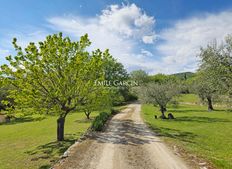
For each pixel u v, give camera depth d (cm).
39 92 2252
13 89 2461
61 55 2244
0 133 3809
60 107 2367
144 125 3444
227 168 1355
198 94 5938
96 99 2605
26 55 2145
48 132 3497
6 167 1673
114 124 3516
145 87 4903
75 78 2308
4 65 2097
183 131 3005
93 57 2425
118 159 1566
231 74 2286
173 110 6338
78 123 4181
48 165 1609
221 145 2188
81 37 2403
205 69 2623
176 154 1689
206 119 4281
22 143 2698
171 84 4941
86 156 1634
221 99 2459
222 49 2384
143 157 1616
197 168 1357
